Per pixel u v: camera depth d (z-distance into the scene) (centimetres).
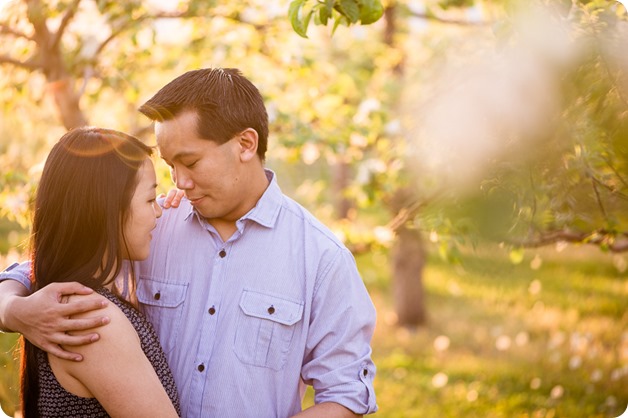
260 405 186
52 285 166
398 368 703
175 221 201
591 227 248
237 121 180
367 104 439
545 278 1001
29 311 164
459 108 240
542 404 582
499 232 236
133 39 374
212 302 189
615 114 213
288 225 193
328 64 528
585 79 209
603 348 708
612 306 853
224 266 190
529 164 223
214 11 423
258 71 445
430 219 288
